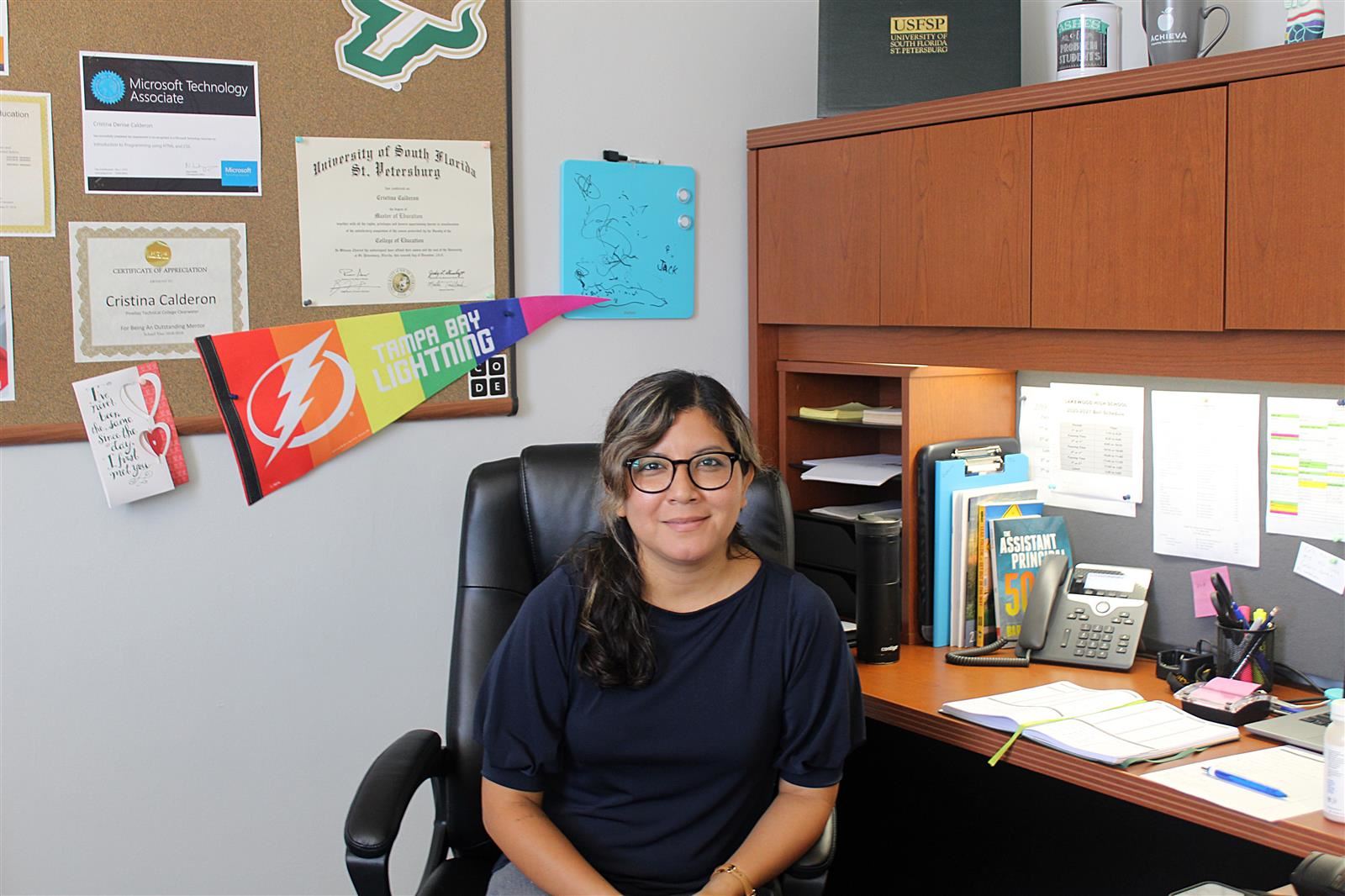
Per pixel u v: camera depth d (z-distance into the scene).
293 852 2.19
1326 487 1.91
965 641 2.21
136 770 2.03
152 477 1.98
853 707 1.72
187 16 1.95
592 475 1.93
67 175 1.89
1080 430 2.26
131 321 1.95
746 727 1.58
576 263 2.35
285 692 2.14
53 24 1.86
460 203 2.21
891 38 2.26
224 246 2.01
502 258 2.26
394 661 2.25
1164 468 2.13
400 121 2.14
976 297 2.07
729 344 2.58
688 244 2.48
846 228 2.27
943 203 2.10
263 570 2.10
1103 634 2.08
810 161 2.33
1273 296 1.69
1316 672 1.95
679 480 1.54
